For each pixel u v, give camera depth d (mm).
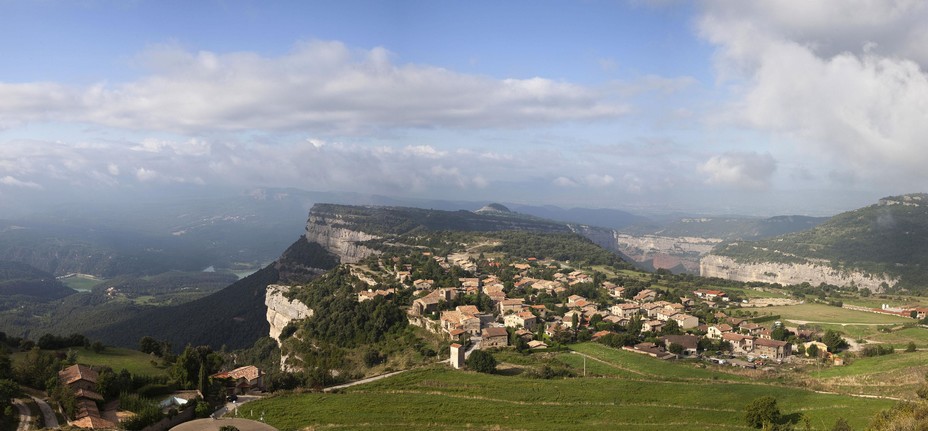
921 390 130750
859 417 124625
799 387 156125
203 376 143875
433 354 199500
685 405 142500
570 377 167875
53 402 126750
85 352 186875
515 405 143875
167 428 122062
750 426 128375
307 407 142375
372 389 159000
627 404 143875
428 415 137000
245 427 109312
